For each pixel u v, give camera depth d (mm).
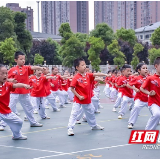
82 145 7602
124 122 11156
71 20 147500
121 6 135250
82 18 160750
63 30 47844
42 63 55062
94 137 8562
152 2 124438
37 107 12117
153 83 7938
